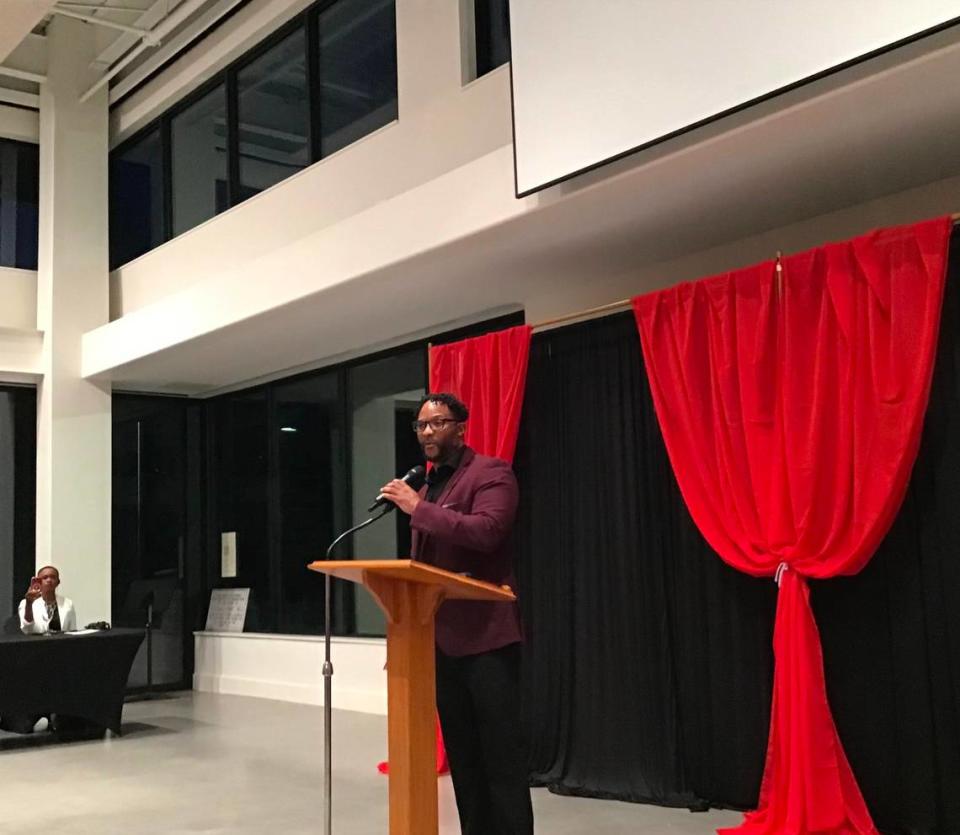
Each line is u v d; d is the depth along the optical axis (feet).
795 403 12.49
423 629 8.03
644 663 14.52
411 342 22.91
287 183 21.93
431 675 8.07
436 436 9.42
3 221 28.12
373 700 22.80
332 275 18.43
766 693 13.20
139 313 24.90
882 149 12.12
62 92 27.78
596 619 15.24
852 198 13.71
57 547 26.30
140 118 27.99
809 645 12.10
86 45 28.27
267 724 21.88
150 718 23.38
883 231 11.83
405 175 18.78
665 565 14.57
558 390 16.38
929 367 11.27
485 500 8.95
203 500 30.25
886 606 12.10
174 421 30.09
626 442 15.21
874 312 11.79
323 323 21.38
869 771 12.09
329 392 25.99
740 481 13.08
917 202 13.34
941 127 11.55
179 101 27.14
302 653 25.38
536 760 15.87
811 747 11.75
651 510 14.82
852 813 11.62
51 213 27.32
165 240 27.35
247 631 28.12
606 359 15.65
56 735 21.04
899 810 11.75
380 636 23.73
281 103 23.61
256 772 16.72
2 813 14.30
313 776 16.30
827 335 12.30
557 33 13.47
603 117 12.78
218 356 24.89
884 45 10.00
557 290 18.44
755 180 13.03
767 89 10.98
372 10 20.99
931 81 10.47
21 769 17.52
